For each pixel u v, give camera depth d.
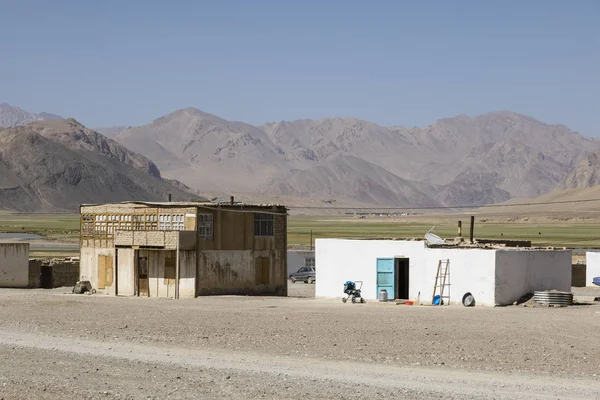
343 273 59.81
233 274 65.94
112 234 68.25
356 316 47.06
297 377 28.25
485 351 34.38
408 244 56.66
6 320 45.91
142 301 58.28
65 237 180.88
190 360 32.16
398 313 48.56
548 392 25.64
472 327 41.91
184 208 64.31
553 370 29.94
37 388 26.11
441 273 54.78
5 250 75.12
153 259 65.44
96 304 55.12
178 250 62.75
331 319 45.66
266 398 24.58
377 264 58.06
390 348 35.19
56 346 36.16
